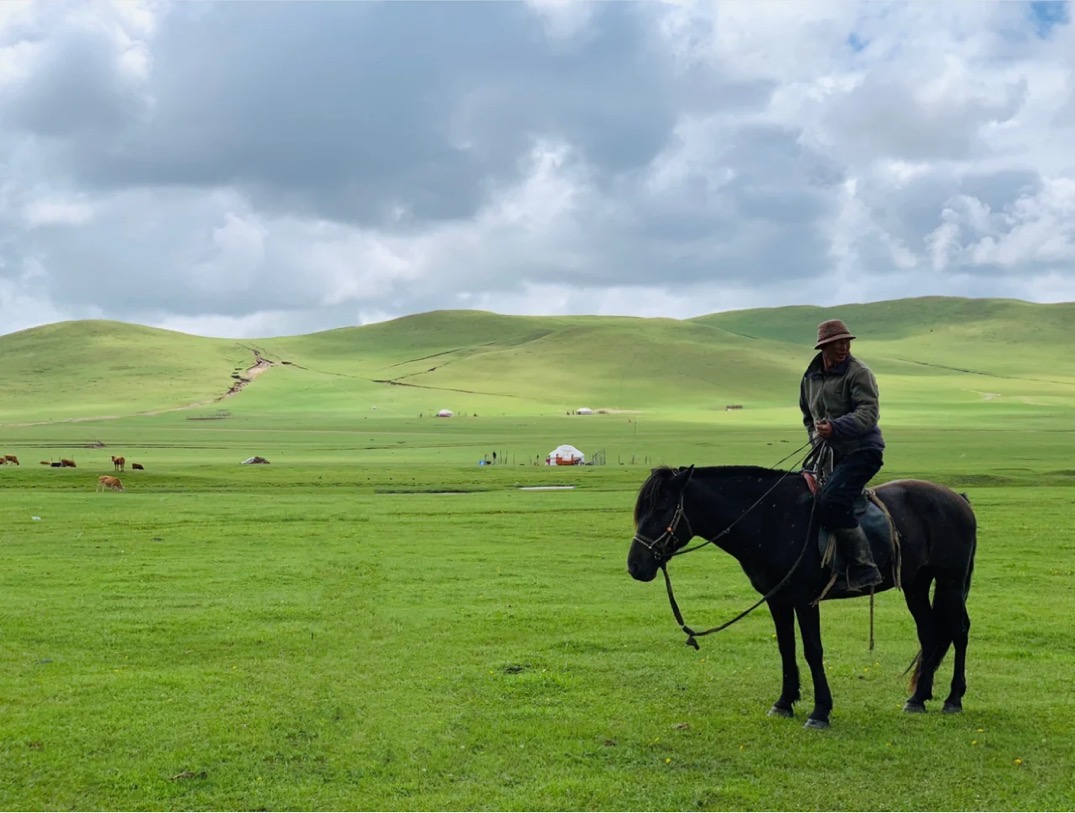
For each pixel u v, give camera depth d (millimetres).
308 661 14469
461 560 25188
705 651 15117
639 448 109500
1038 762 10172
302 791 9406
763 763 10141
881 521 11586
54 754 10336
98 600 19219
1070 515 34688
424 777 9773
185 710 11891
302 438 136875
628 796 9258
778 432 137750
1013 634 16328
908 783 9602
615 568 23969
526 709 11922
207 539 29172
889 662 14547
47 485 51000
